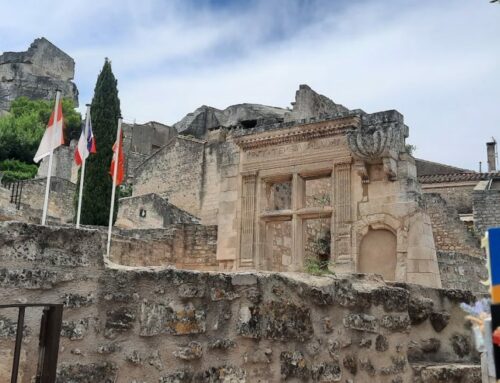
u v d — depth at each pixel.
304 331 5.68
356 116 18.59
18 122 57.91
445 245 29.06
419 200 17.38
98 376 4.35
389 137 17.19
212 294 5.07
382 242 17.75
